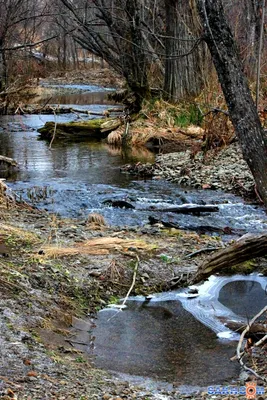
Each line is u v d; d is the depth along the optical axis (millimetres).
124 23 20641
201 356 4734
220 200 10766
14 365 4043
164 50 23125
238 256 6016
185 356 4738
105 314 5688
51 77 44625
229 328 5297
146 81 20734
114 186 12047
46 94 34062
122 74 21375
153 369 4488
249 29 17250
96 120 20188
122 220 9148
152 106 19969
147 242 7641
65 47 48250
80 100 30344
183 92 20453
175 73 20422
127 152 16469
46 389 3713
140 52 20500
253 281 6555
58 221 8641
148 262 6852
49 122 19453
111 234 8016
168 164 14078
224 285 6441
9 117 23438
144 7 21859
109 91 37781
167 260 6941
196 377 4328
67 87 39062
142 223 9031
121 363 4594
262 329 5066
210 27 5488
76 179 12703
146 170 13617
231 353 4766
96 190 11445
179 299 6082
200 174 12773
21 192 11023
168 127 18516
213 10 5473
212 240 7965
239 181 11898
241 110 5457
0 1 22172
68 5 20281
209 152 14508
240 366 4500
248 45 15273
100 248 7180
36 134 19688
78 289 6039
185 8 19906
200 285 6430
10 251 6727
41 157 15492
